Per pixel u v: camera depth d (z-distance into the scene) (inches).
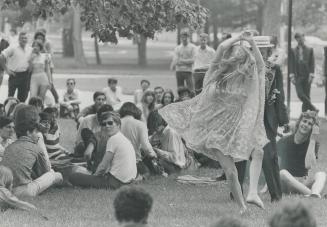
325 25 2407.7
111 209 463.8
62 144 751.1
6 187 463.8
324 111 1157.7
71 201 487.8
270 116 478.0
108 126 542.6
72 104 1011.3
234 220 232.8
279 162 551.2
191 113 464.4
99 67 2425.0
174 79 1867.6
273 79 477.7
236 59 450.0
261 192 527.2
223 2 2320.4
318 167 635.5
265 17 1387.8
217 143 445.7
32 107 506.6
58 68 2289.6
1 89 1380.4
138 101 943.7
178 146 626.8
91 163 578.6
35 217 432.1
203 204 485.7
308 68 1028.5
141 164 586.9
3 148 544.4
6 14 2030.0
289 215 222.4
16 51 958.4
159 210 462.0
